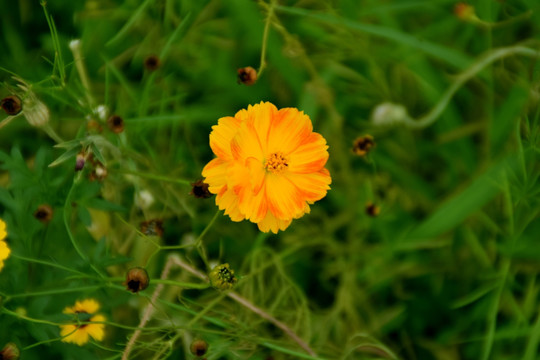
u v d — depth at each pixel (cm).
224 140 68
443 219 76
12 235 72
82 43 79
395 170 81
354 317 78
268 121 68
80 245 73
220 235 80
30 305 70
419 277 80
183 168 79
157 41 80
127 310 75
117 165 76
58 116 79
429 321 79
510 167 76
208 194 70
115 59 81
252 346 73
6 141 80
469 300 76
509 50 76
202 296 76
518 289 78
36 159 72
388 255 79
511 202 75
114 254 76
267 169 68
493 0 78
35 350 71
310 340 76
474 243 78
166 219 78
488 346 73
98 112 73
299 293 76
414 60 81
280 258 77
